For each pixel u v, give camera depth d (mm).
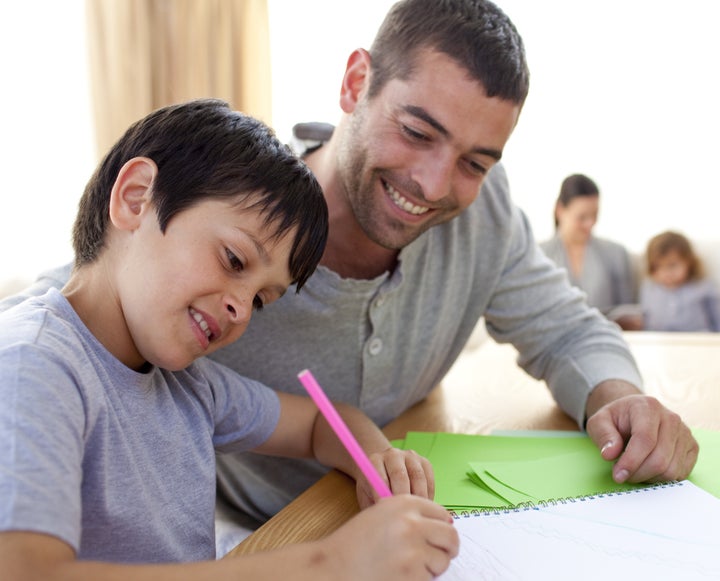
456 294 1017
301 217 601
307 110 2434
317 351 911
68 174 2053
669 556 536
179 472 605
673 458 675
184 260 547
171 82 2230
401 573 423
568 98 2877
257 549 567
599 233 3006
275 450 775
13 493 386
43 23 1989
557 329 1018
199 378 690
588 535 565
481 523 583
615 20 2818
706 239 2807
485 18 739
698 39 2820
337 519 625
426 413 951
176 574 416
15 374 443
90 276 583
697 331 2576
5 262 1919
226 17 2271
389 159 761
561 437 817
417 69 732
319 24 2402
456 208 813
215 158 575
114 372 557
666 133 2904
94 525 505
